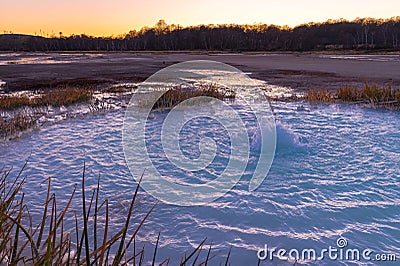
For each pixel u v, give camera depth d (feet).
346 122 25.76
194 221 11.13
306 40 344.49
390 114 28.60
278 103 35.96
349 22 381.81
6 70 91.76
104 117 28.50
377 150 18.40
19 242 9.34
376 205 11.99
